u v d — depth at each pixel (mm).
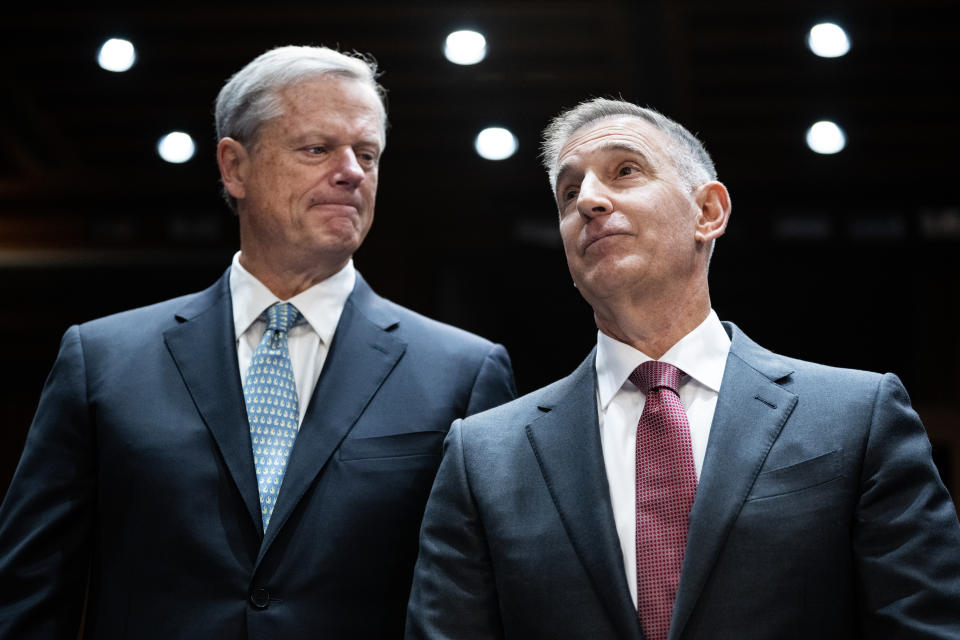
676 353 1787
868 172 6852
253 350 2057
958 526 1585
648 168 1836
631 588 1614
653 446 1692
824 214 7145
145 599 1831
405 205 7422
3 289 7672
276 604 1817
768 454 1634
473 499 1765
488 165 7051
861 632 1570
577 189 1896
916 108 6195
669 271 1790
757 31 5551
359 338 2076
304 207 2041
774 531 1561
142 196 7406
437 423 1998
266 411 1962
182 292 7734
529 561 1658
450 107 6238
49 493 1916
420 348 2105
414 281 7625
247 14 5488
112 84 6074
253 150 2088
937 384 7660
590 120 1954
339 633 1827
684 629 1526
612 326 1844
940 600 1492
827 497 1580
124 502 1887
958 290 7594
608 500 1673
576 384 1839
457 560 1731
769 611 1523
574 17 5477
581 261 1821
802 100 6160
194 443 1906
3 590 1848
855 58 5766
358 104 2109
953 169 6758
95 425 1961
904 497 1578
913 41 5590
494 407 1990
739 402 1698
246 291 2098
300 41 5695
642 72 5906
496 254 7633
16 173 7246
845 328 8758
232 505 1871
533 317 9008
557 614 1612
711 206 1894
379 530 1896
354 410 1978
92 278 7531
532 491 1728
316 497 1894
